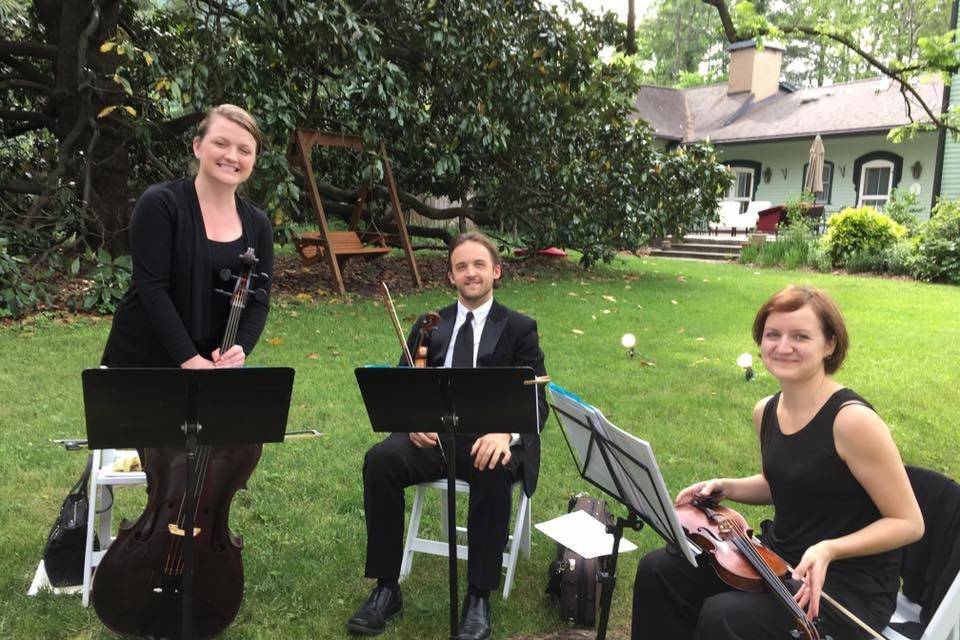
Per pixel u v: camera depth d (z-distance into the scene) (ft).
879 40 89.45
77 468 13.57
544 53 32.96
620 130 38.32
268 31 26.73
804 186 70.74
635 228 39.75
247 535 11.60
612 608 10.13
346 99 30.96
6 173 34.01
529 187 39.42
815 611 6.63
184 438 7.29
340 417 16.60
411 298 30.68
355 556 11.12
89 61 28.76
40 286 25.34
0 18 35.29
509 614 9.90
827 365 7.61
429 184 40.73
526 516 11.32
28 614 9.30
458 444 9.81
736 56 81.66
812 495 7.43
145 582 8.23
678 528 6.96
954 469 14.71
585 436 8.20
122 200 30.89
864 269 46.98
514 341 10.45
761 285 38.37
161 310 8.71
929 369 21.77
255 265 9.36
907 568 7.51
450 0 31.09
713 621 6.84
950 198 60.08
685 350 23.70
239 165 8.93
